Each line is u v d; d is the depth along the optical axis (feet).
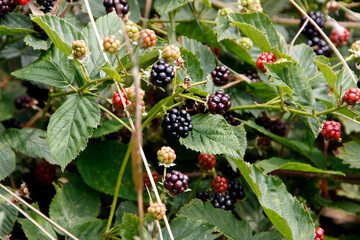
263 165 1.97
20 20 1.88
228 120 1.94
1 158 1.86
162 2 1.98
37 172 2.02
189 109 1.81
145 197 1.91
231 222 1.86
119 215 1.89
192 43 2.03
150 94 2.08
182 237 1.74
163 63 1.66
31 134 1.92
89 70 1.80
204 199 1.90
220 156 2.04
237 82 2.03
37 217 1.84
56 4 1.86
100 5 1.99
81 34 1.80
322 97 1.97
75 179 1.96
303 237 1.74
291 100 1.84
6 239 1.77
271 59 1.88
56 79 1.78
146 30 1.71
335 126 1.81
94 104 1.76
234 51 2.07
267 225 2.03
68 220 1.89
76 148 1.71
